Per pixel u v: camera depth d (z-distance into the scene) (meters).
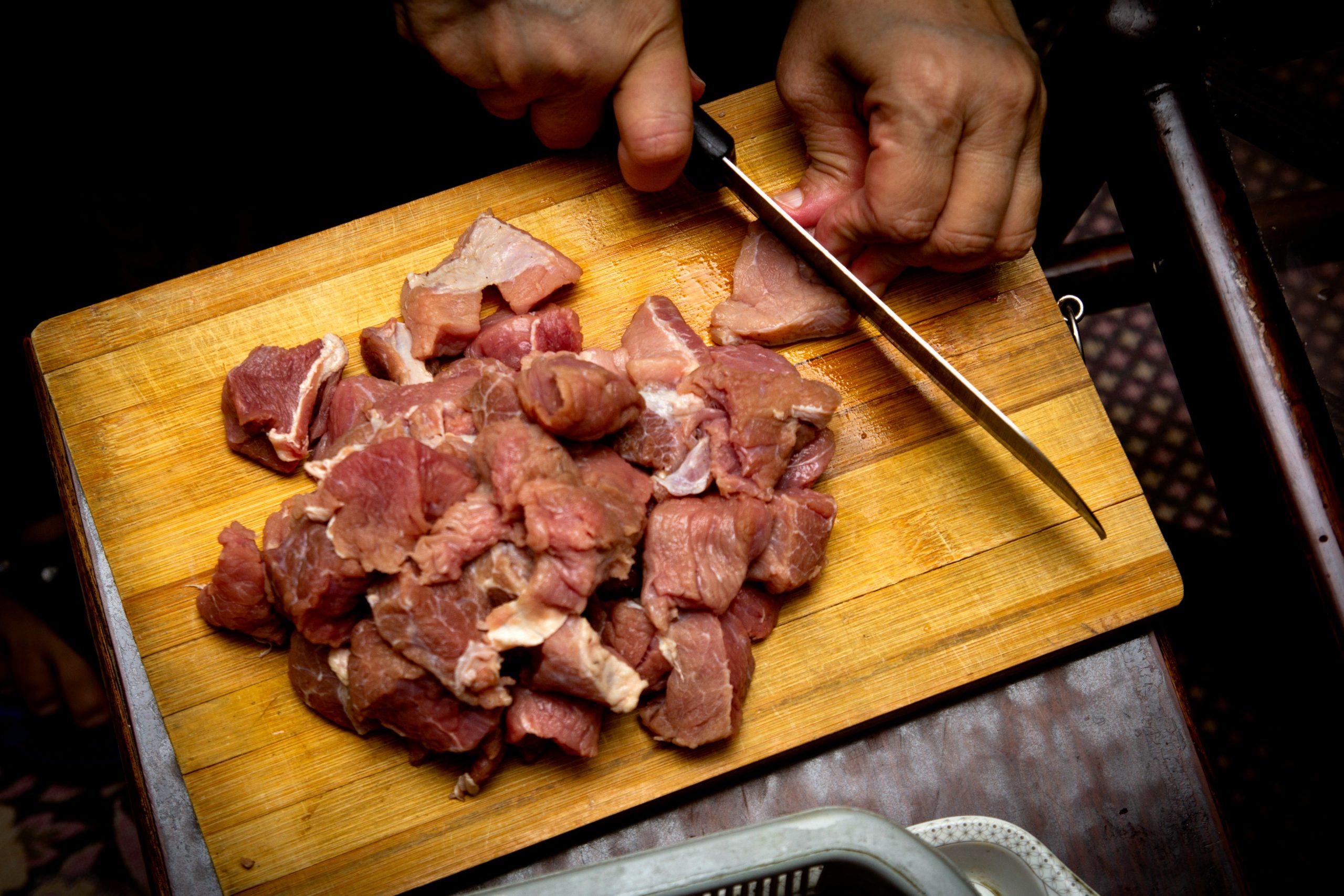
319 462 0.60
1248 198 0.62
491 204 0.65
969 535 0.63
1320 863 0.74
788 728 0.61
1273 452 0.60
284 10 0.73
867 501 0.63
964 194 0.60
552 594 0.57
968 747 0.63
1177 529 0.77
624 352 0.63
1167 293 0.64
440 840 0.60
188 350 0.64
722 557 0.59
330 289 0.65
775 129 0.66
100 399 0.63
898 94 0.59
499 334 0.62
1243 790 0.75
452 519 0.58
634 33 0.60
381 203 0.79
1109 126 0.64
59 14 0.72
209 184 0.77
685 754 0.61
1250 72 0.64
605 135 0.66
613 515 0.58
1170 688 0.63
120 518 0.63
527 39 0.60
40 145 0.74
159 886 0.61
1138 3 0.61
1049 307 0.65
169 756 0.62
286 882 0.60
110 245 0.77
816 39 0.61
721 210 0.66
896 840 0.51
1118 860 0.62
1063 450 0.64
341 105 0.76
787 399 0.60
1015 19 0.62
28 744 0.77
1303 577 0.60
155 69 0.74
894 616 0.62
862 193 0.61
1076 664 0.63
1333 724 0.63
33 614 0.77
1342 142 0.63
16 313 0.76
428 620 0.58
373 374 0.64
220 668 0.61
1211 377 0.62
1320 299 0.62
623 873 0.51
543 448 0.58
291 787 0.61
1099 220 0.82
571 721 0.59
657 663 0.60
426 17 0.61
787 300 0.64
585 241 0.65
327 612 0.59
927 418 0.64
